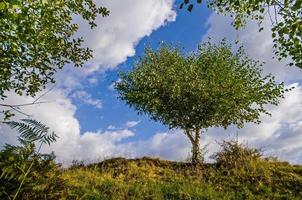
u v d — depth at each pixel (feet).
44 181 24.06
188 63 81.20
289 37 40.50
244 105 75.46
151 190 45.91
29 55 43.19
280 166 59.57
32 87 47.80
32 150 22.40
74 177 47.09
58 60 47.50
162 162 66.44
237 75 77.92
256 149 61.57
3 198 21.71
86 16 46.44
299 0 33.96
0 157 21.84
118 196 41.81
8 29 35.99
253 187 50.08
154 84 76.38
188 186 48.39
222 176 55.06
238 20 48.93
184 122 74.64
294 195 47.44
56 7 42.42
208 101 74.33
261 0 39.29
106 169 57.36
